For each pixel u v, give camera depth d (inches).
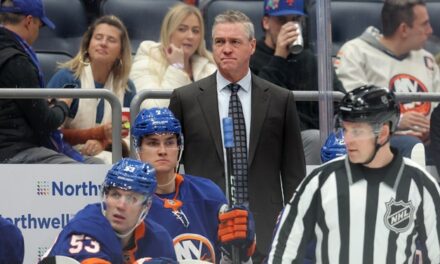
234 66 515.5
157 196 459.8
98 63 589.9
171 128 458.3
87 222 390.9
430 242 382.3
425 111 574.2
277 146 522.0
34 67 546.0
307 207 384.2
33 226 529.3
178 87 573.0
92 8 717.9
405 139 560.7
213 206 464.4
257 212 512.7
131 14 714.2
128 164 398.9
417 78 633.6
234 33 516.1
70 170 530.9
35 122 534.9
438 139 569.3
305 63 575.5
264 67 583.8
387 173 381.4
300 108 564.4
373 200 379.6
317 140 558.9
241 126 517.7
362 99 378.6
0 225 439.2
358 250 379.2
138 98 538.9
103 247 387.2
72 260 374.0
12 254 442.6
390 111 378.6
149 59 613.6
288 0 596.7
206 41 716.0
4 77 537.6
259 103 521.0
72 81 591.2
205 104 517.7
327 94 527.5
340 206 380.8
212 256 459.5
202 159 514.3
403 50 633.0
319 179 384.5
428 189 381.4
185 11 616.1
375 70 630.5
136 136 461.4
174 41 614.2
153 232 416.5
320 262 384.5
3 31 544.7
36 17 577.0
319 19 527.5
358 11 657.6
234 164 512.7
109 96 534.9
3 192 526.9
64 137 554.6
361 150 379.2
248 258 434.9
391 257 378.6
